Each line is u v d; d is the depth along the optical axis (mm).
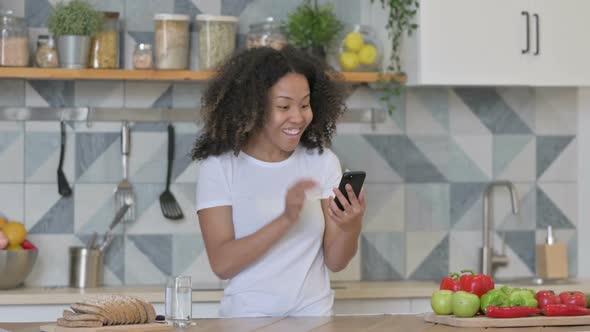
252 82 2490
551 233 4102
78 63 3584
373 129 4047
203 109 2588
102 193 3863
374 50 3756
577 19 3807
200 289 3625
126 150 3855
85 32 3592
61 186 3824
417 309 3725
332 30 3773
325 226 2613
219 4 3926
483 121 4133
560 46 3801
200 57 3703
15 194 3816
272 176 2584
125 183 3865
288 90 2490
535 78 3783
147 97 3883
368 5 4012
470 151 4121
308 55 2629
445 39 3707
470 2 3719
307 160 2635
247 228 2559
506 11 3750
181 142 3900
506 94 4145
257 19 3953
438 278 4098
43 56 3607
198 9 3916
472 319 2254
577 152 4203
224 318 2406
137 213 3883
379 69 3793
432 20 3699
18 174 3816
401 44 3850
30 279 3811
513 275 4164
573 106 4195
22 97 3816
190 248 3912
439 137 4098
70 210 3848
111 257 3867
